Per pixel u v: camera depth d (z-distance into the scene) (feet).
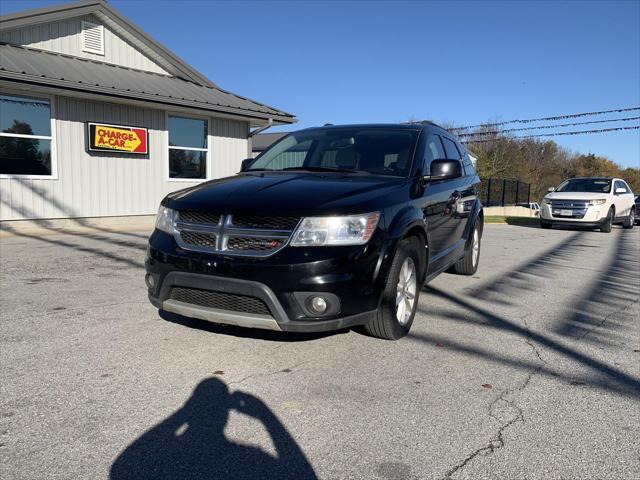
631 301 19.27
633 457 8.38
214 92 47.67
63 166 36.96
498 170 168.76
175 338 13.57
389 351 12.97
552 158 222.07
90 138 37.73
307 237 11.23
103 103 38.78
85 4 39.52
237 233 11.54
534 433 9.09
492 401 10.33
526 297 19.56
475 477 7.75
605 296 20.03
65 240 31.17
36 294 17.90
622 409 10.09
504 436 8.97
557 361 12.67
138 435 8.75
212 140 46.93
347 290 11.31
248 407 9.83
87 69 38.22
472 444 8.68
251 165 17.78
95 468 7.77
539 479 7.73
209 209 12.00
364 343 13.50
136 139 40.81
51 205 36.58
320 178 14.17
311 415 9.57
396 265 12.83
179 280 12.05
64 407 9.66
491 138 169.17
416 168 15.48
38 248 27.84
